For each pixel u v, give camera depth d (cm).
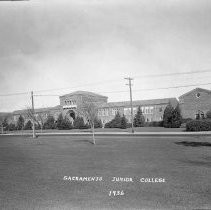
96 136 3812
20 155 2114
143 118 6162
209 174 1279
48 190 1105
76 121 6600
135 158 1784
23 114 7875
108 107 7319
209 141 2616
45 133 5381
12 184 1209
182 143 2511
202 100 5812
